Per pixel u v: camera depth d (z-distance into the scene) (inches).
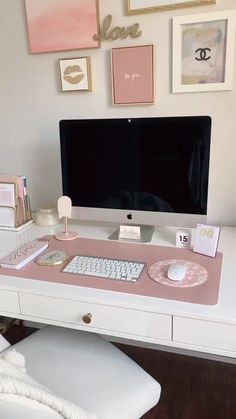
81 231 63.1
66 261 51.3
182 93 60.5
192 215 55.5
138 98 62.1
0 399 24.3
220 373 68.9
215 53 56.9
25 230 64.8
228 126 59.9
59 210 60.5
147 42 59.8
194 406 61.4
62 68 65.1
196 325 39.6
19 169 75.6
